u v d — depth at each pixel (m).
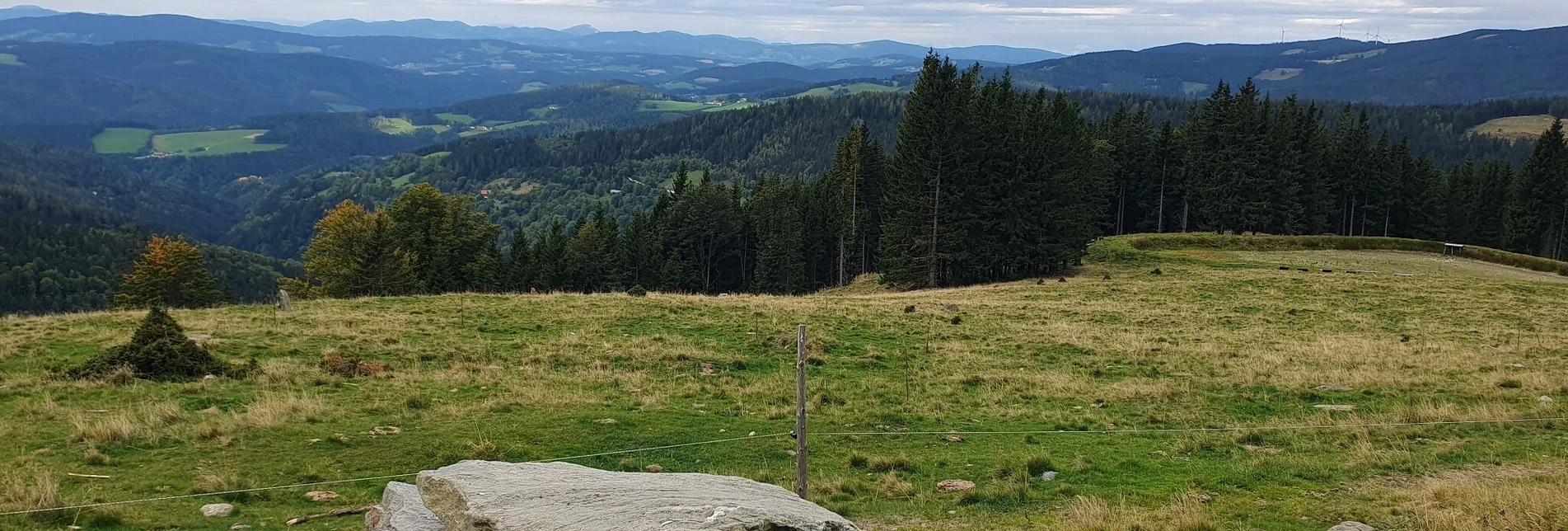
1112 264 68.69
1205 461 15.69
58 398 18.66
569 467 10.18
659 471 14.99
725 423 18.58
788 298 45.50
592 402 19.97
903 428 18.62
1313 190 91.62
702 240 92.31
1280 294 47.19
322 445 15.72
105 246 148.12
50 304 123.25
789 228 80.25
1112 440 17.44
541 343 28.23
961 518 12.52
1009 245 65.81
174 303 72.62
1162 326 36.28
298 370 22.38
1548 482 13.25
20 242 138.62
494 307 35.66
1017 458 15.87
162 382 20.59
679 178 102.00
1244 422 19.03
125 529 11.20
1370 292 47.88
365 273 67.81
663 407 19.77
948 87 64.69
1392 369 25.42
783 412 19.53
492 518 8.14
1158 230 95.81
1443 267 65.56
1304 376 24.03
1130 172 98.00
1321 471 14.55
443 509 8.95
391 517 9.48
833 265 93.31
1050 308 40.94
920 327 34.00
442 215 77.38
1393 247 77.44
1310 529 11.46
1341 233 101.12
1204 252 72.62
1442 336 33.47
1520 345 30.03
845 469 15.37
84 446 14.98
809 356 27.56
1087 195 78.25
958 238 64.50
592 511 8.14
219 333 26.84
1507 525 10.50
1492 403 19.80
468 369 24.00
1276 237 78.88
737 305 38.81
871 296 48.28
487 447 15.69
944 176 65.25
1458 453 15.54
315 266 73.00
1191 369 26.14
